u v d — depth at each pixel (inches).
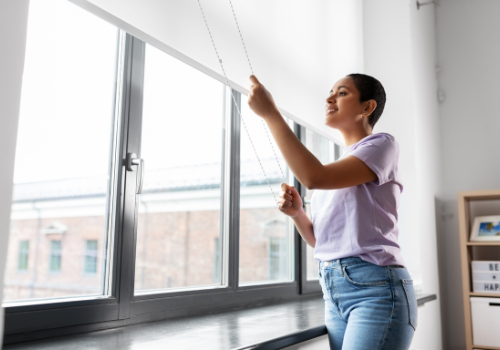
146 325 56.2
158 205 272.7
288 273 95.7
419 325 99.1
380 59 116.3
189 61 51.2
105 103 61.4
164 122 130.3
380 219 46.0
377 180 45.5
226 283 74.0
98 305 51.2
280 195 54.1
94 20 63.2
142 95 59.9
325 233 48.6
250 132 93.4
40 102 63.8
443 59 134.3
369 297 44.4
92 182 68.9
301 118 78.0
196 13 51.9
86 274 158.4
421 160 114.0
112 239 54.5
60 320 47.0
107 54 61.8
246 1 62.4
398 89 113.6
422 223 110.6
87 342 44.9
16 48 31.0
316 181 42.1
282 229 113.0
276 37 70.5
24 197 110.3
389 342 42.9
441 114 132.6
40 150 64.8
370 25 118.6
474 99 128.6
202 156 136.6
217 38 55.7
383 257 44.6
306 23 81.4
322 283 49.6
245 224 215.6
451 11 135.0
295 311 73.0
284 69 72.3
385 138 46.9
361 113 51.4
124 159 56.1
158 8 46.3
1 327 28.8
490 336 101.8
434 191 122.6
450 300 124.6
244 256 215.5
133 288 56.2
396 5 115.6
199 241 289.0
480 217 113.2
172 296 62.1
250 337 48.8
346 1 104.7
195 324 58.1
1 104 29.7
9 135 30.1
